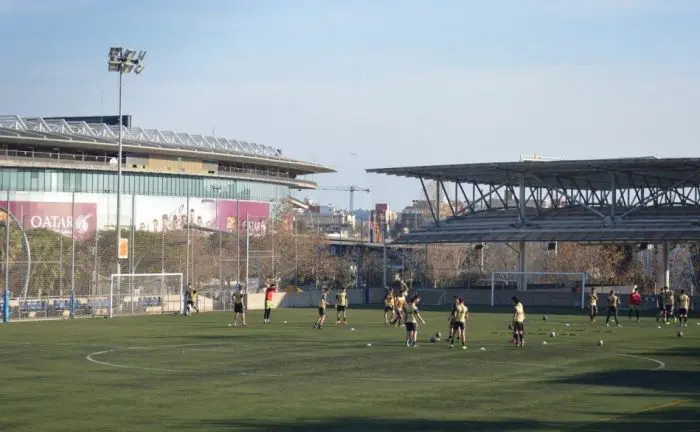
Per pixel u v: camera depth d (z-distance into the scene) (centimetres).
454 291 9744
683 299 6500
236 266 8531
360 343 4788
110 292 6988
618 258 12544
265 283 9062
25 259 6881
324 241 11869
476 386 3112
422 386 3105
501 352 4350
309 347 4547
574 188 10712
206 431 2242
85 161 14325
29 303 6694
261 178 16425
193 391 2945
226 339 4997
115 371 3494
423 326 6191
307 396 2847
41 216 13288
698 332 5834
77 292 7138
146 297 7538
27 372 3456
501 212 10438
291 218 13450
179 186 14988
